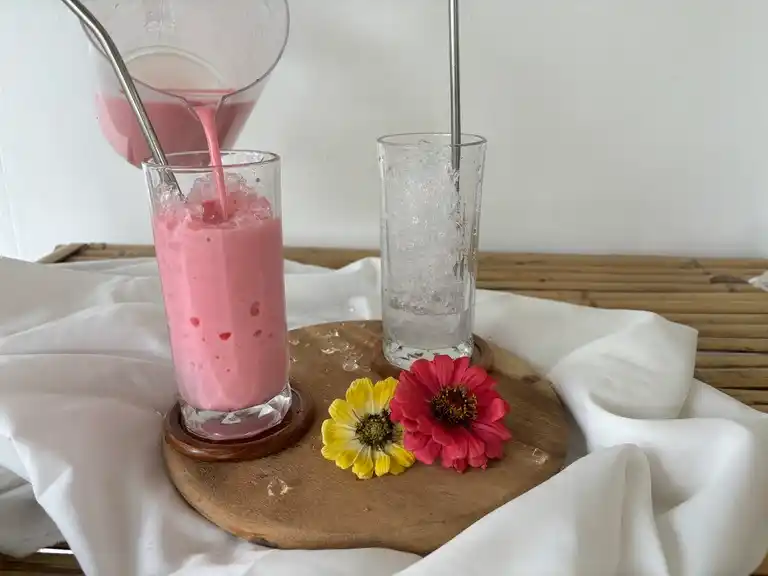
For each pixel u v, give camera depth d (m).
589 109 0.81
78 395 0.47
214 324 0.43
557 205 0.86
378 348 0.58
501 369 0.56
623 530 0.37
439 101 0.82
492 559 0.34
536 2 0.77
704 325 0.66
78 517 0.40
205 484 0.42
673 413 0.47
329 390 0.53
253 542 0.39
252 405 0.45
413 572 0.33
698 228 0.86
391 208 0.53
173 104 0.59
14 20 0.81
